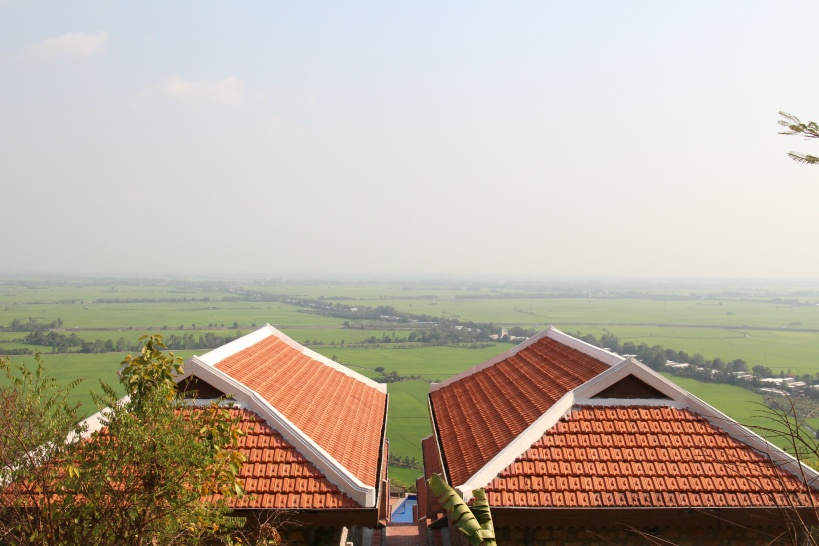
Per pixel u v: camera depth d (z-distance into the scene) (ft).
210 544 40.32
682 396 49.19
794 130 23.89
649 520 42.16
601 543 43.42
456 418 61.77
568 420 48.03
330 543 41.70
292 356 66.59
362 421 58.59
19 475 30.25
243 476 42.19
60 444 30.99
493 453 48.06
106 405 32.73
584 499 42.88
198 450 31.55
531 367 65.77
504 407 57.36
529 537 43.29
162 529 31.19
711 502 42.57
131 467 31.24
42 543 29.99
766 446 45.62
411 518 82.02
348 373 72.54
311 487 41.73
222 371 49.01
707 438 46.78
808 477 43.50
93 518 30.53
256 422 45.75
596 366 55.11
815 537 40.16
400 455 189.06
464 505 29.09
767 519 41.88
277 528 40.70
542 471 44.57
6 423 29.99
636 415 48.42
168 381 33.40
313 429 48.80
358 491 41.16
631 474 44.34
